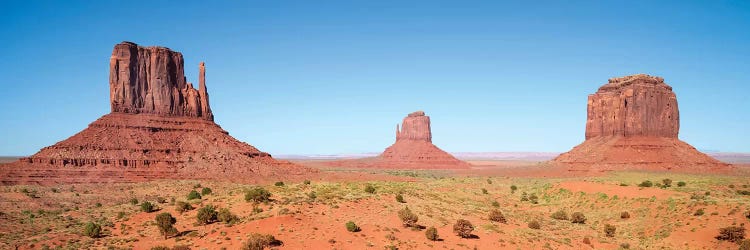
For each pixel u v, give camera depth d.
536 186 109.12
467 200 86.69
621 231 65.56
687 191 76.56
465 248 48.81
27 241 52.06
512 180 142.38
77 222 63.78
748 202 63.72
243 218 53.25
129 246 48.03
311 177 145.38
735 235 53.41
